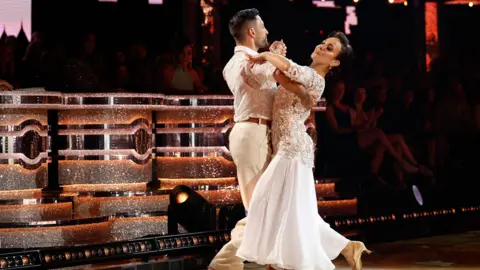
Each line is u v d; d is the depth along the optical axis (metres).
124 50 13.56
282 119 7.43
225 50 14.91
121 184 10.14
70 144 10.09
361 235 10.45
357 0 16.05
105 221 8.95
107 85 11.66
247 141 7.49
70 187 10.08
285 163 7.38
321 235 7.57
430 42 16.92
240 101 7.55
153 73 11.78
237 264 7.68
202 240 8.93
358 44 16.56
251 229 7.35
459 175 14.67
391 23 16.77
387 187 12.71
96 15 13.84
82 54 11.60
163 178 10.73
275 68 7.23
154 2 14.17
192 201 9.09
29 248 8.16
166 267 8.51
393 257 9.71
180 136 10.62
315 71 7.36
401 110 14.74
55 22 13.51
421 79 15.79
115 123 10.09
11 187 9.41
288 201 7.34
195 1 14.06
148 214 9.38
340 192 11.30
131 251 8.41
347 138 13.55
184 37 12.75
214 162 10.62
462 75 16.45
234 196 10.29
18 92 9.28
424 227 11.41
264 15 15.79
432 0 16.84
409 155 13.84
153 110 10.58
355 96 13.73
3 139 9.39
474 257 9.73
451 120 15.05
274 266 7.58
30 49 11.16
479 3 16.89
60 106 9.62
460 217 11.99
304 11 16.19
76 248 8.04
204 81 12.77
